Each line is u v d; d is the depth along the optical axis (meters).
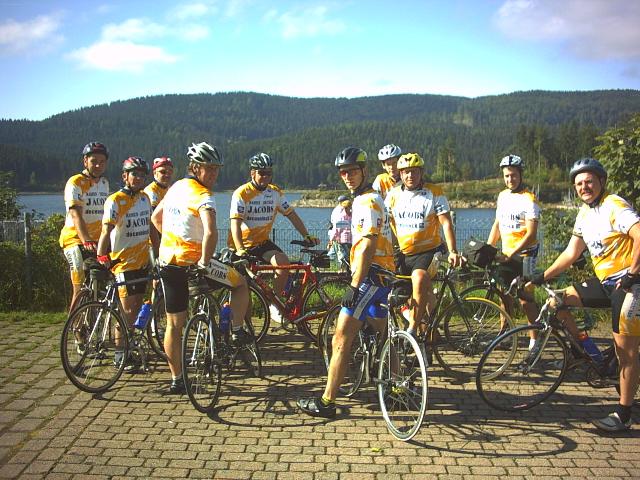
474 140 192.38
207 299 4.71
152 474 3.34
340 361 4.08
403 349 4.04
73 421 4.01
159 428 3.93
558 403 4.45
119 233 5.12
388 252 4.23
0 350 5.54
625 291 3.82
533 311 5.49
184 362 4.08
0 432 3.82
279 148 197.50
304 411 4.20
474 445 3.75
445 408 4.33
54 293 7.57
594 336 6.21
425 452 3.65
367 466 3.47
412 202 5.07
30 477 3.27
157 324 5.30
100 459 3.49
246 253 5.79
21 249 7.75
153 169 6.66
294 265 5.73
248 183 5.89
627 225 3.81
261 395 4.57
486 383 4.82
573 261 4.39
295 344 5.96
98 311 4.70
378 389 4.08
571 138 114.81
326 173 167.25
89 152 5.48
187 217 4.34
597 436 3.89
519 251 5.50
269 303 5.90
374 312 4.19
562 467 3.46
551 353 4.80
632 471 3.42
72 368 4.79
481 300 5.00
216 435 3.85
